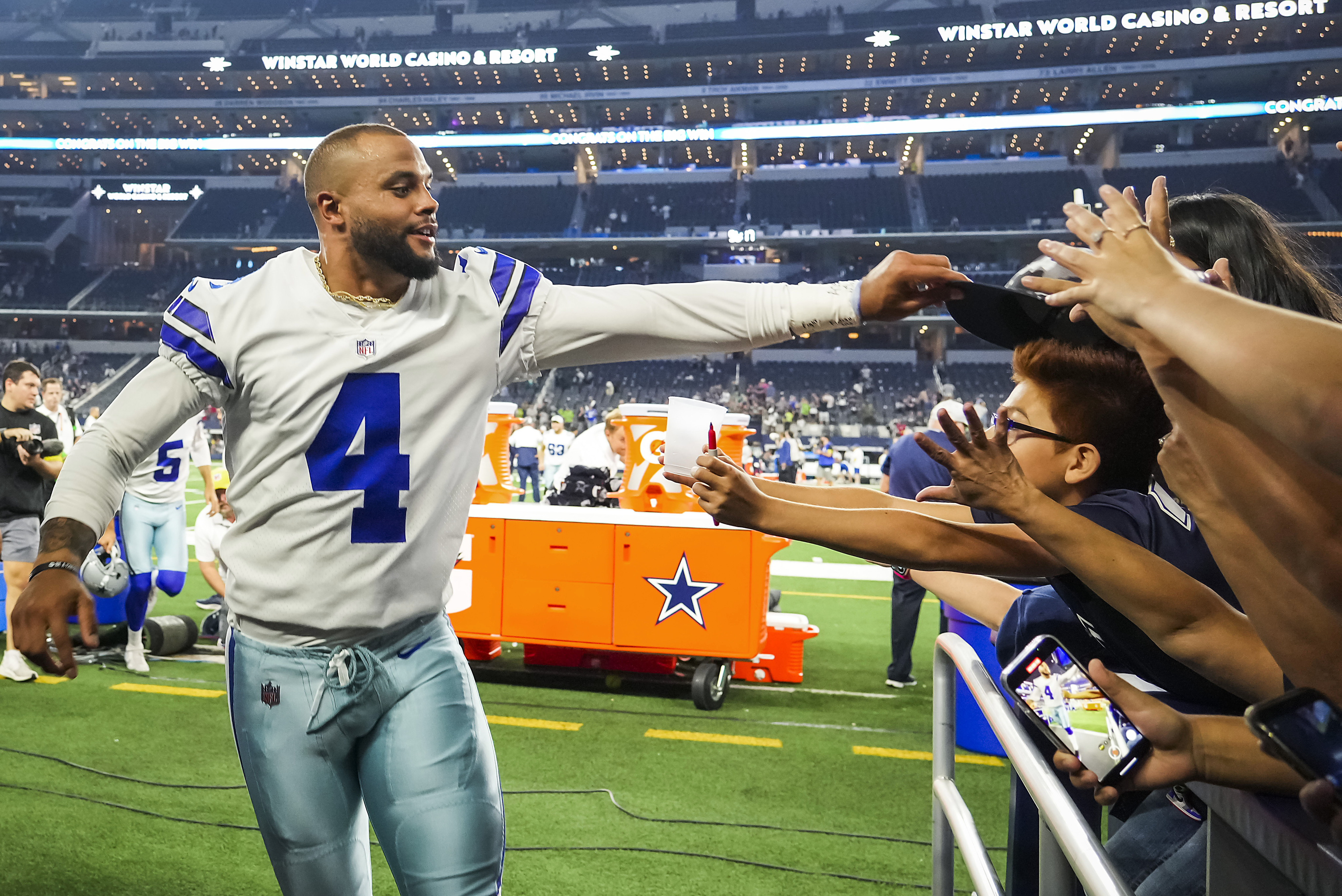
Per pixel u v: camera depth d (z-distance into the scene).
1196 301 0.66
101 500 1.64
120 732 4.39
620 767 4.15
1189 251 1.54
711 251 42.06
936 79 41.59
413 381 1.70
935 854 1.82
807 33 45.06
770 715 5.07
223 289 1.71
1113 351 1.26
